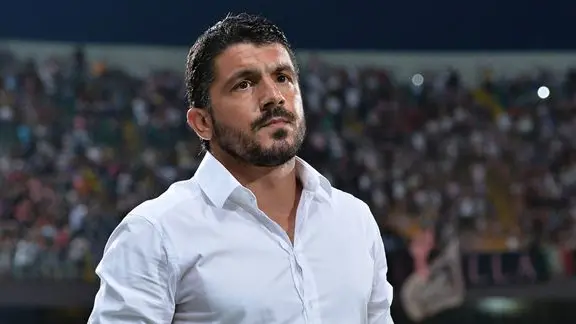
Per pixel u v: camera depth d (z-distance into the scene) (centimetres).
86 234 1450
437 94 1670
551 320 1435
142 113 1597
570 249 1470
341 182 1572
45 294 1391
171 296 228
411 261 1373
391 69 1703
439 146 1611
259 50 233
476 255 1466
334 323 233
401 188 1565
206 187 236
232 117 231
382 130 1636
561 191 1548
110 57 1645
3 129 1517
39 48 1614
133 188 1527
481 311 1421
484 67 1689
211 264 227
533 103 1647
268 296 225
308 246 238
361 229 252
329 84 1669
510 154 1591
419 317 1344
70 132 1550
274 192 243
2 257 1397
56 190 1485
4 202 1445
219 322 224
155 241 227
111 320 224
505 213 1530
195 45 246
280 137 230
